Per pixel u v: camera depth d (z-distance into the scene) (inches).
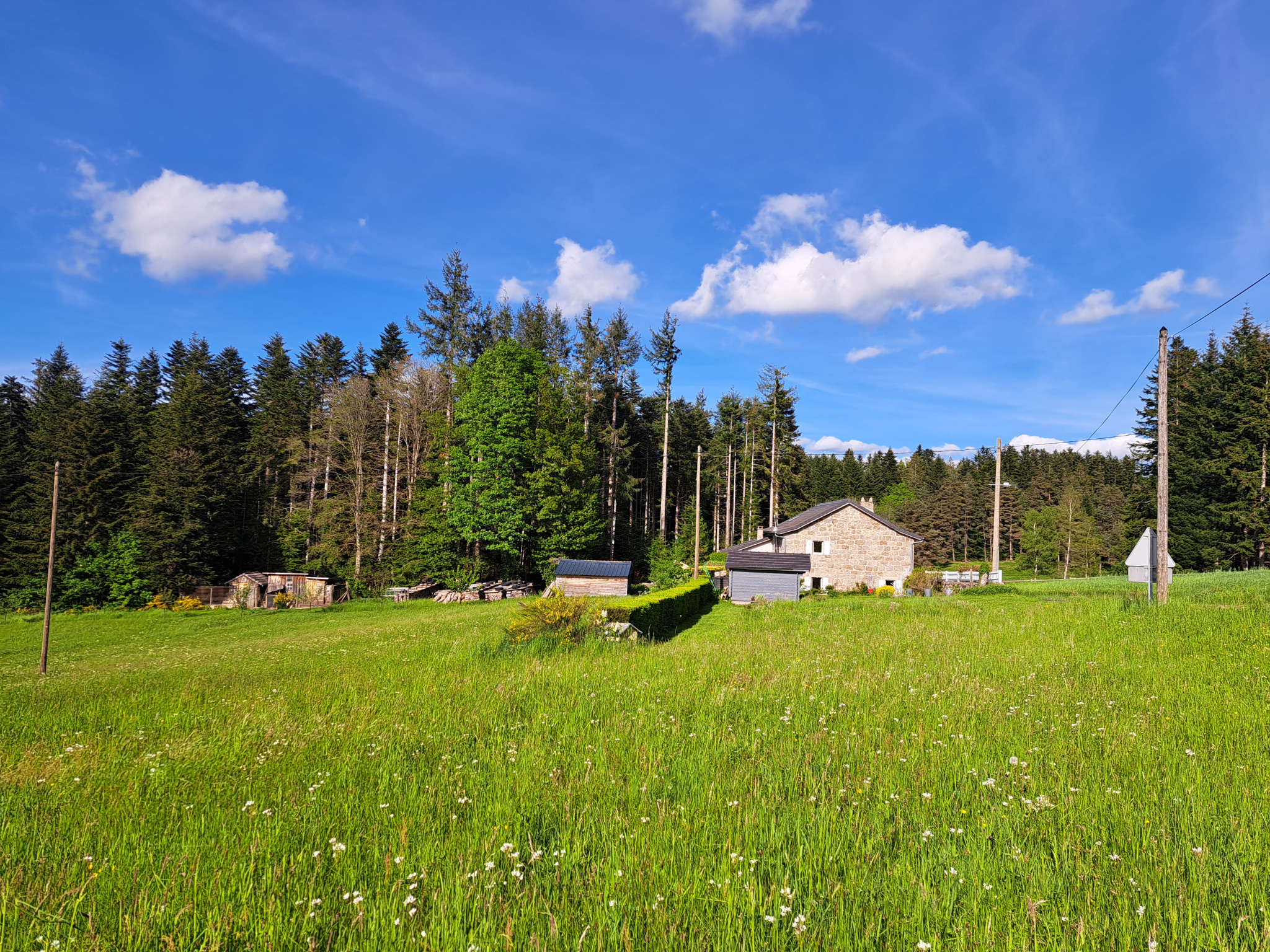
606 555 2267.5
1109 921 127.1
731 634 740.7
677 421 2942.9
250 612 1578.5
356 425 1902.1
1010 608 922.7
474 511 1774.1
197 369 2532.0
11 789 229.0
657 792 208.5
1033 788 197.6
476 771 231.9
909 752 240.8
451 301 2117.4
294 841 171.8
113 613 1576.0
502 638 645.3
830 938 124.0
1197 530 1770.4
